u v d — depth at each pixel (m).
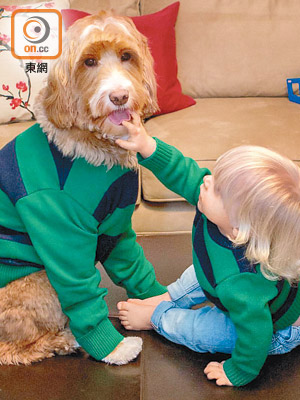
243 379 1.18
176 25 2.31
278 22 2.32
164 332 1.33
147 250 1.76
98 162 1.14
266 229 1.08
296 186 1.09
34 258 1.22
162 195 1.86
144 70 1.16
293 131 1.95
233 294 1.11
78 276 1.18
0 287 1.26
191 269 1.43
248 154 1.10
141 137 1.16
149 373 1.24
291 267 1.10
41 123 1.16
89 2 2.23
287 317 1.20
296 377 1.23
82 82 1.08
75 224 1.14
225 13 2.31
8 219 1.20
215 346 1.27
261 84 2.34
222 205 1.11
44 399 1.16
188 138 1.91
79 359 1.29
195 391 1.18
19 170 1.15
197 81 2.33
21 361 1.28
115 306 1.50
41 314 1.26
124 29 1.08
